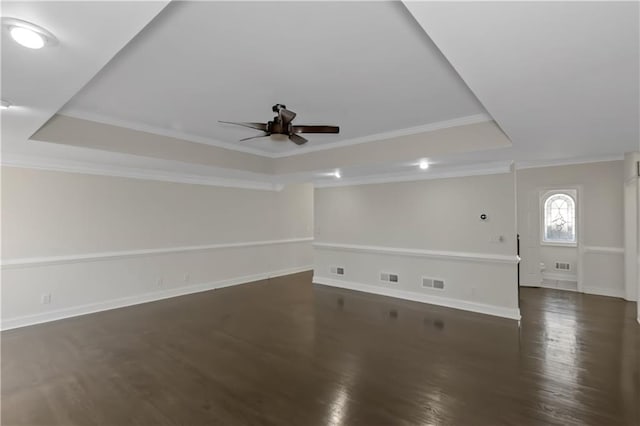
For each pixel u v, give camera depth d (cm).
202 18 189
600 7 120
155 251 569
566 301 557
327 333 414
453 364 327
